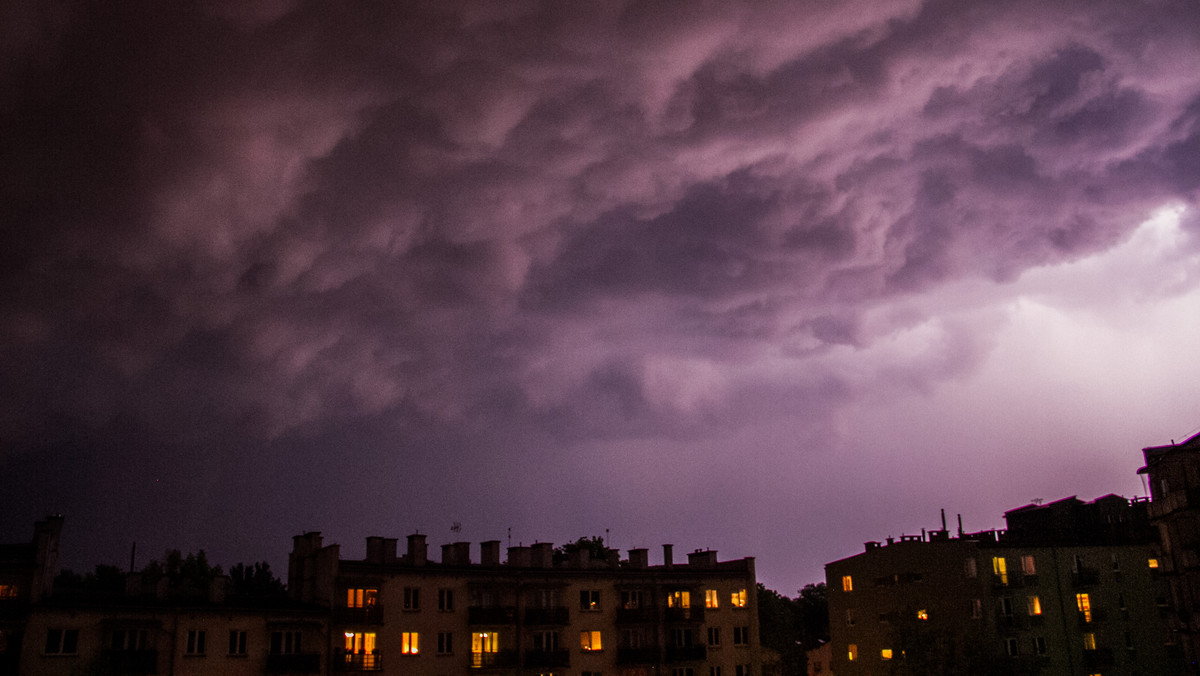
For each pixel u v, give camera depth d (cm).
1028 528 11175
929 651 9425
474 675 8188
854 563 11044
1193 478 7688
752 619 9875
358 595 7762
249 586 12056
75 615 6488
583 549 9394
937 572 9969
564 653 8588
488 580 8456
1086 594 9906
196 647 6888
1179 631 7938
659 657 9106
